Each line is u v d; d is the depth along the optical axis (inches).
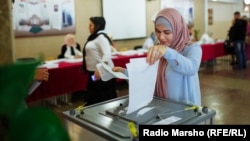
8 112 14.7
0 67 14.3
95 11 213.6
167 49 40.8
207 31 321.7
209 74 224.7
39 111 15.2
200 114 37.3
